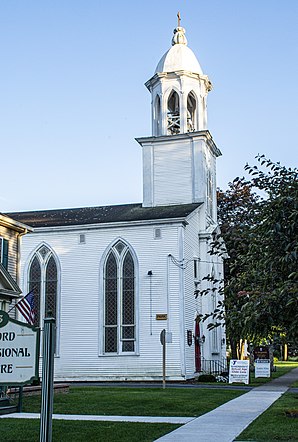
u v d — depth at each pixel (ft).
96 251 115.85
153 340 108.58
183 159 126.82
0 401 57.57
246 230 39.83
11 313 83.87
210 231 123.65
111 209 129.90
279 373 143.33
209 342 119.96
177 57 132.57
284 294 33.09
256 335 38.47
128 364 109.29
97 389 84.02
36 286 117.80
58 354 113.50
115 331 111.96
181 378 104.94
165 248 111.45
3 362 27.91
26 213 136.15
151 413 55.47
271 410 57.57
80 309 114.42
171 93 131.85
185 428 46.32
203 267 121.08
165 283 110.11
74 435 41.60
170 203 126.00
